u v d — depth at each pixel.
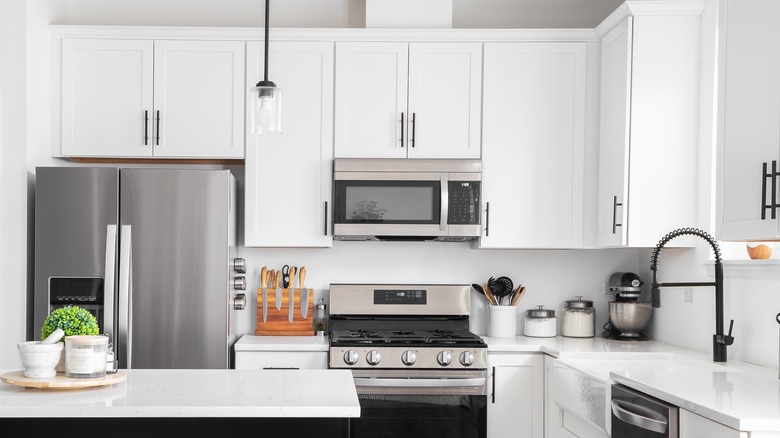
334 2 4.27
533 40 3.90
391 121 3.88
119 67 3.84
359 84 3.88
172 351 3.50
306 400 2.01
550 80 3.89
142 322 3.49
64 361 2.24
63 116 3.83
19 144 3.56
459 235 3.85
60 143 3.83
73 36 3.84
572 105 3.89
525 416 3.64
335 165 3.83
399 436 3.51
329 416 1.94
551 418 3.54
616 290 3.99
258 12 4.26
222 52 3.86
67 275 3.50
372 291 4.05
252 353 3.60
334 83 3.88
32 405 1.90
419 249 4.19
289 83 3.87
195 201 3.53
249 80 3.86
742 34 2.40
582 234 3.88
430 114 3.88
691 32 3.49
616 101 3.62
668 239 3.09
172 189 3.53
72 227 3.51
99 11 4.21
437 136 3.88
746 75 2.37
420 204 3.85
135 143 3.84
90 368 2.15
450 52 3.89
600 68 3.88
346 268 4.17
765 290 2.93
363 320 4.05
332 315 4.03
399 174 3.84
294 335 3.95
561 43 3.89
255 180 3.85
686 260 3.61
